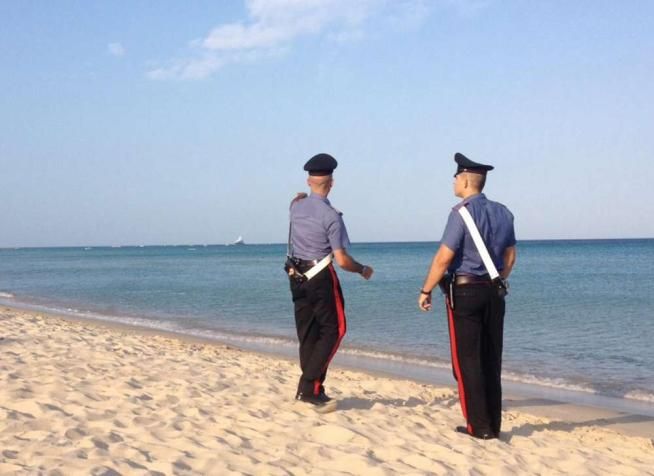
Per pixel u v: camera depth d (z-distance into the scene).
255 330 15.52
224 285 33.00
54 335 10.34
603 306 21.56
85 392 5.91
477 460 4.50
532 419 6.49
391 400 6.59
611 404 8.15
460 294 4.98
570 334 14.88
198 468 4.04
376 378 8.40
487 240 4.92
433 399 6.90
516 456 4.70
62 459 3.98
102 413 5.20
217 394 6.14
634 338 14.18
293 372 8.15
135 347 9.76
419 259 80.12
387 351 12.28
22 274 47.41
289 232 5.55
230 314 19.22
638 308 20.84
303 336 5.63
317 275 5.36
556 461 4.71
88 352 8.59
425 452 4.64
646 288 29.97
